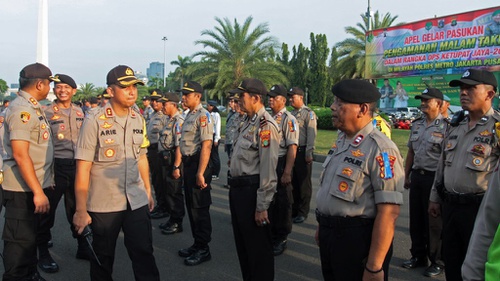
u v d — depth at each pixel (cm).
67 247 471
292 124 475
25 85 340
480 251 159
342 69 2792
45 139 359
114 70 300
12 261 333
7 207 333
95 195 299
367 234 225
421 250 408
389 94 2439
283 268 411
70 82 449
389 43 2347
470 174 294
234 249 465
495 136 289
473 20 1959
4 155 333
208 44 2523
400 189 217
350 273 228
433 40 2134
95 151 299
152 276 312
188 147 437
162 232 523
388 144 222
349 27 2722
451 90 2109
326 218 236
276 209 452
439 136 393
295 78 4200
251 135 319
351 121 230
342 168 230
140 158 340
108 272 309
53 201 416
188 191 434
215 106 890
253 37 2491
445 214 311
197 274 396
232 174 330
